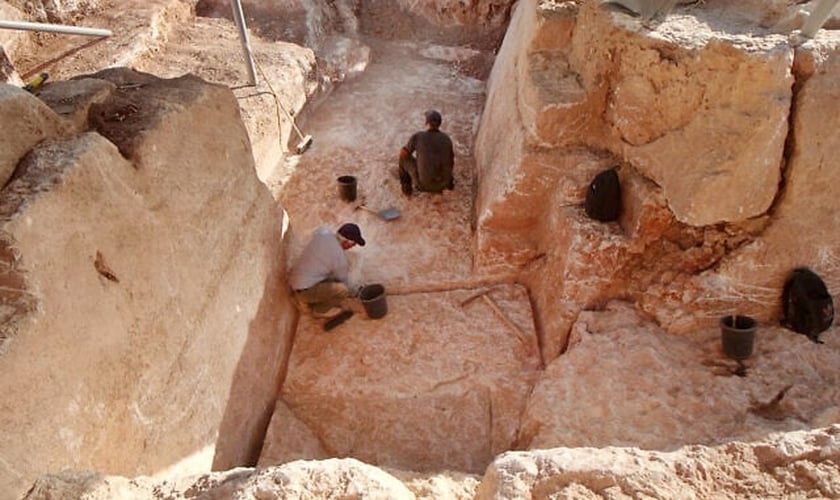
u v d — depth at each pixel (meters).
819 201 3.84
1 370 2.10
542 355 4.39
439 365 4.34
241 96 5.95
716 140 3.70
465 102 7.08
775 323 4.09
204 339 3.41
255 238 4.18
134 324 2.81
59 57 6.00
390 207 5.60
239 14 5.74
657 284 4.16
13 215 2.28
